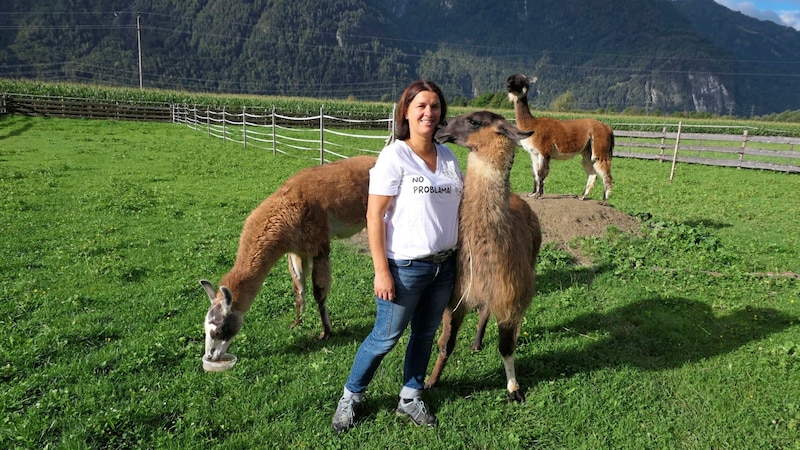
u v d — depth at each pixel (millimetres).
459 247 3395
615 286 6105
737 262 6898
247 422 3527
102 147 19078
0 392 3715
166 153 18047
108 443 3264
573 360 4414
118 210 9477
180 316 5148
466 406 3711
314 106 42938
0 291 5562
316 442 3352
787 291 5922
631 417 3613
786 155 17109
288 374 4141
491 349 4562
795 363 4211
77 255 6922
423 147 2990
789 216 10070
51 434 3326
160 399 3738
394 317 3096
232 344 4594
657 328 4980
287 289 5906
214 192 11547
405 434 3430
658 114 78438
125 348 4414
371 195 2910
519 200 4254
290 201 4660
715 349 4590
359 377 3359
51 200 10094
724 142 27656
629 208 10438
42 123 27281
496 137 3275
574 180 14602
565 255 6957
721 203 11438
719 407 3727
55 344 4426
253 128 29422
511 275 3342
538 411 3684
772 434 3430
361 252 7418
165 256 7004
